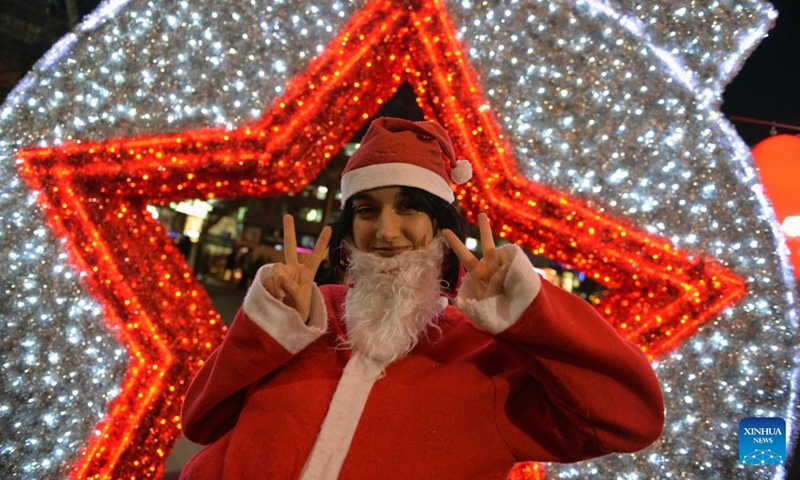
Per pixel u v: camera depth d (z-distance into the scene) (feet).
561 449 2.92
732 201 6.23
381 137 3.39
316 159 7.48
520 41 6.81
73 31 6.99
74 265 6.63
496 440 2.87
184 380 6.86
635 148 6.47
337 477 2.69
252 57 6.82
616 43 6.66
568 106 6.64
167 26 6.95
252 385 3.21
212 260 50.78
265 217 68.18
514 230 6.84
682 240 6.26
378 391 2.96
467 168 3.61
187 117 6.73
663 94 6.53
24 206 6.65
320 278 4.32
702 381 6.15
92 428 6.47
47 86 6.86
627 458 6.29
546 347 2.62
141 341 6.64
